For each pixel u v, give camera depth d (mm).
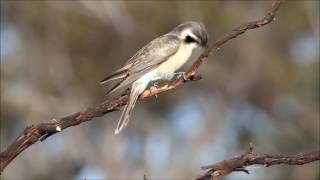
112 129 21219
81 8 18734
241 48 19406
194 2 18234
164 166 21422
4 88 19203
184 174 21188
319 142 19781
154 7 18297
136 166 21438
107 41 19125
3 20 19266
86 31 19109
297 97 19891
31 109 19438
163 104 20781
